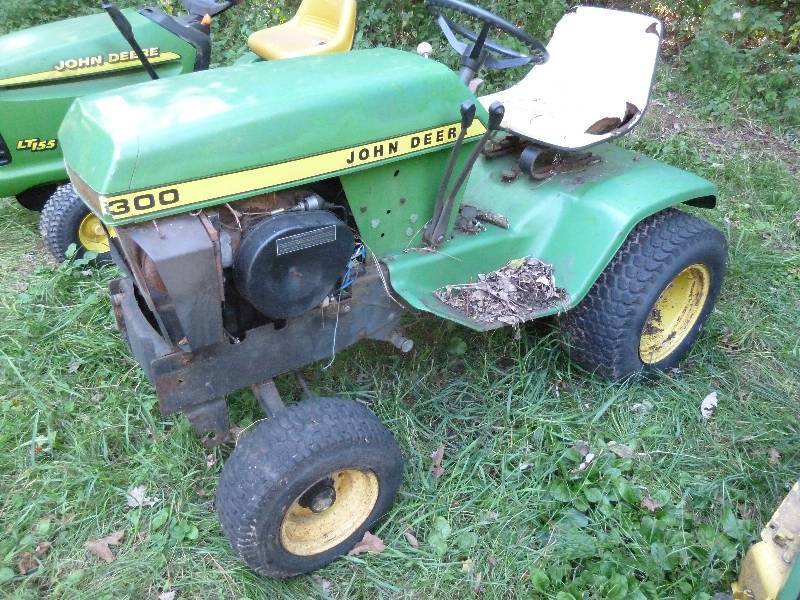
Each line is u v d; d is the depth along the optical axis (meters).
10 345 2.87
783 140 4.81
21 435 2.53
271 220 1.93
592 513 2.31
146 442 2.53
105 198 1.71
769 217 4.01
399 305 2.39
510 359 2.93
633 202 2.52
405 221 2.31
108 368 2.80
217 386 2.13
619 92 2.82
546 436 2.60
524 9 5.16
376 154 2.09
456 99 2.21
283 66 2.15
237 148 1.84
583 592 2.04
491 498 2.37
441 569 2.16
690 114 5.01
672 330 2.93
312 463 1.94
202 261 1.81
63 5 5.51
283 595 2.09
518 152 2.88
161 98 1.89
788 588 1.77
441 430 2.63
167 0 5.58
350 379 2.79
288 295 1.99
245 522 1.91
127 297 2.21
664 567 2.11
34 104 3.14
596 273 2.47
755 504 2.37
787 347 3.10
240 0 3.55
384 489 2.17
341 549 2.17
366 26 5.37
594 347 2.70
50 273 3.35
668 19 5.97
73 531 2.25
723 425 2.69
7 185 3.25
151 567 2.13
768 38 5.59
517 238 2.55
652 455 2.54
